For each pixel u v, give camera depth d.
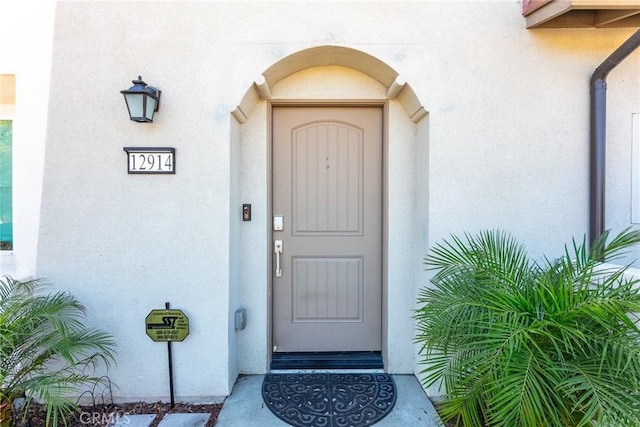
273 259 2.90
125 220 2.43
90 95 2.40
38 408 2.38
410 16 2.45
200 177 2.43
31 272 2.58
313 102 2.78
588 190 2.48
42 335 2.21
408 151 2.75
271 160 2.85
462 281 1.97
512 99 2.47
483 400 1.74
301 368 2.83
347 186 2.90
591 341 1.57
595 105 2.42
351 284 2.92
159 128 2.42
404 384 2.63
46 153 2.40
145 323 2.44
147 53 2.41
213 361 2.47
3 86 2.67
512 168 2.47
